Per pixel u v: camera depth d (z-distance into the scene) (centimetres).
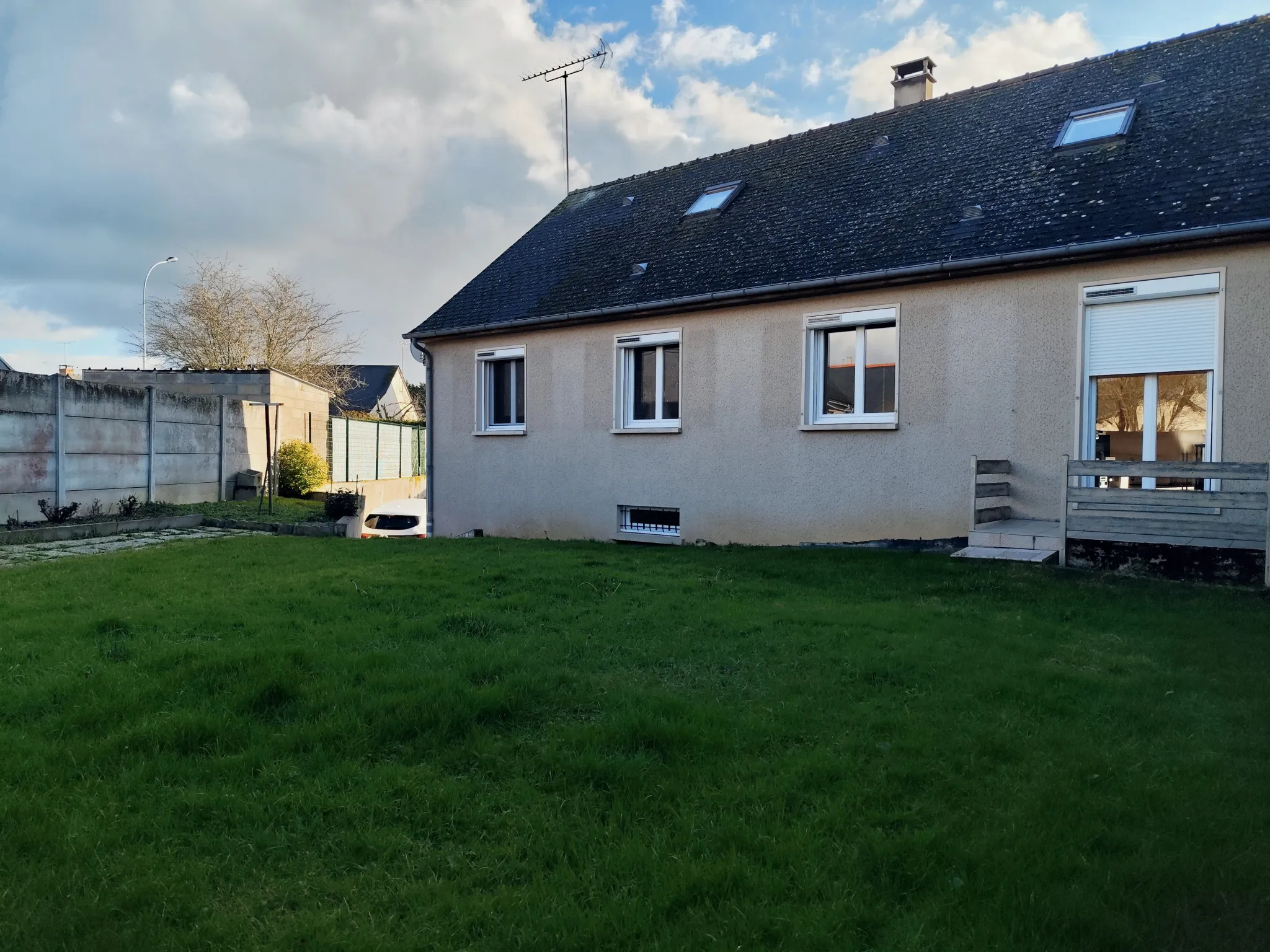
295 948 231
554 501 1430
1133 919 245
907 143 1305
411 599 695
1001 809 311
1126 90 1127
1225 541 756
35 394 1270
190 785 328
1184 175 921
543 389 1441
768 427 1181
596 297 1363
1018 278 968
